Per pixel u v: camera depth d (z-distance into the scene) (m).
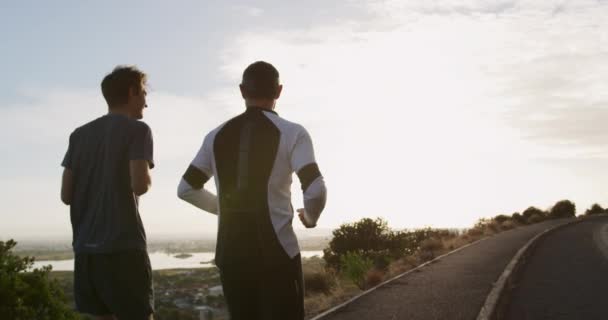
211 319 5.58
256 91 3.12
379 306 8.20
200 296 48.78
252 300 3.04
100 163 3.39
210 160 3.18
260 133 3.03
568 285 10.59
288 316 2.98
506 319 7.41
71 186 3.48
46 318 6.26
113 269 3.31
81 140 3.47
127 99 3.56
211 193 3.30
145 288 3.39
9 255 6.39
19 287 6.11
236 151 3.06
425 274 12.44
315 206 2.88
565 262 15.04
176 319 25.77
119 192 3.35
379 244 22.38
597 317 7.47
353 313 7.65
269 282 2.96
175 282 91.06
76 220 3.45
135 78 3.59
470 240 28.03
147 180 3.38
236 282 3.02
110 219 3.32
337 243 22.70
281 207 3.00
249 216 2.98
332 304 10.12
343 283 14.76
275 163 2.98
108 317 3.52
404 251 22.72
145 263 3.42
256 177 2.99
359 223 22.81
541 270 13.22
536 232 32.34
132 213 3.37
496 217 54.09
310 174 2.91
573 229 33.09
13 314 6.04
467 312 7.52
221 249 3.06
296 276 3.01
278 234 2.96
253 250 2.96
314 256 25.53
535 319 7.39
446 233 32.12
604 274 12.30
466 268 13.53
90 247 3.32
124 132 3.38
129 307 3.32
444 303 8.31
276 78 3.17
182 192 3.23
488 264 14.47
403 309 7.88
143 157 3.36
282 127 3.02
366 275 13.27
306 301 11.08
